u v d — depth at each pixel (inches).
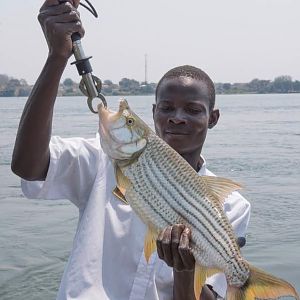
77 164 49.7
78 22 43.1
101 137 41.3
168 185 41.7
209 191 43.2
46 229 135.1
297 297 42.5
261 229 134.3
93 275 48.6
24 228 135.9
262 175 206.7
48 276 105.7
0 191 181.9
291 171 213.8
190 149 51.9
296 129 422.6
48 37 42.9
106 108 41.9
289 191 177.5
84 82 42.8
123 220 49.8
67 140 50.1
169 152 41.9
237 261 43.8
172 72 52.6
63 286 48.7
